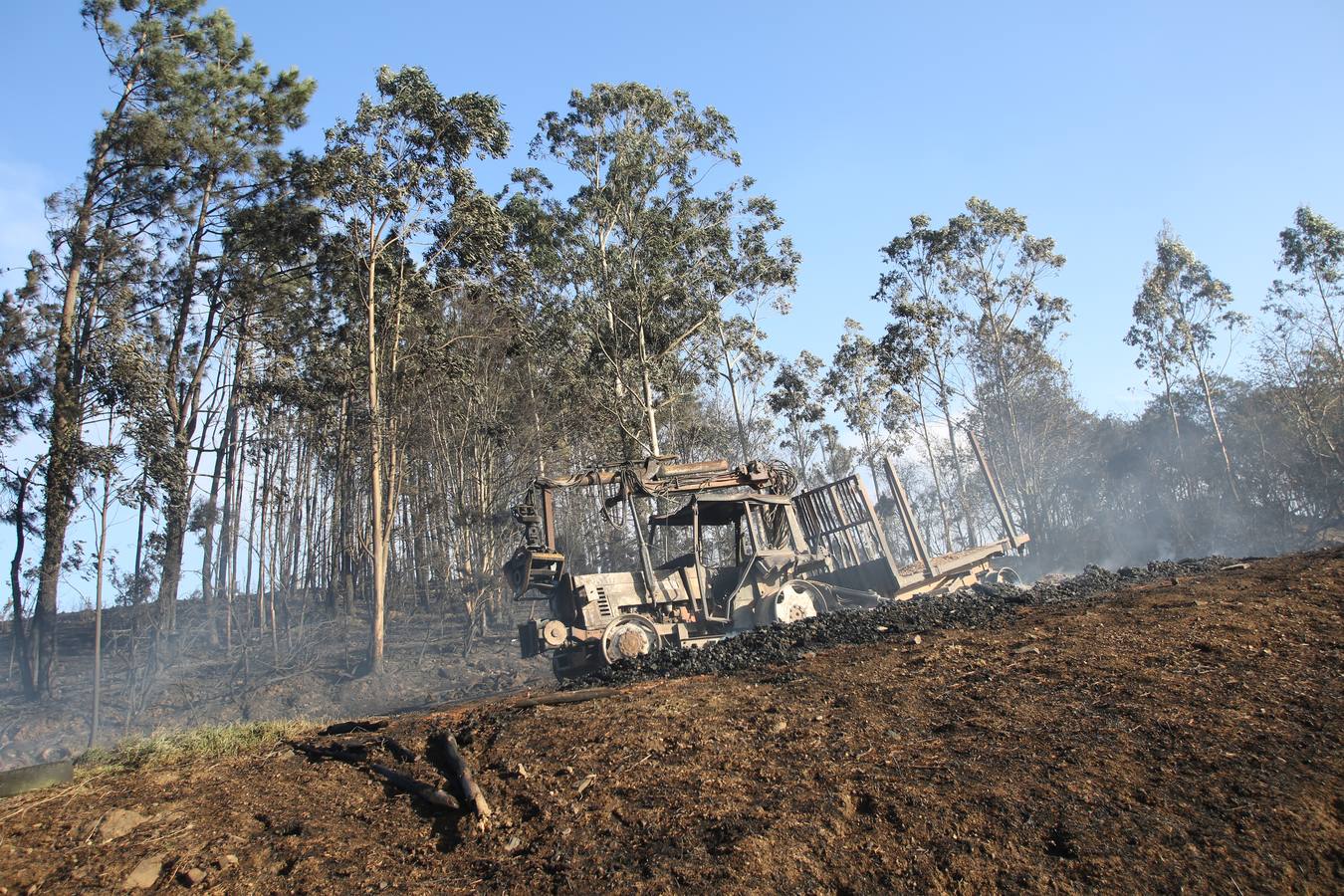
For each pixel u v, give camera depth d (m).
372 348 23.42
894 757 5.43
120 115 25.25
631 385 32.62
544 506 13.44
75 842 5.05
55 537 19.91
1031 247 37.66
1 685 21.08
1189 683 5.95
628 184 32.25
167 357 24.80
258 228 25.56
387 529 22.91
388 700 18.98
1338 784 4.55
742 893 4.21
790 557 13.45
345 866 4.86
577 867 4.63
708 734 6.14
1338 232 32.28
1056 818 4.57
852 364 40.69
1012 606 9.40
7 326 21.56
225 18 27.58
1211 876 4.05
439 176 23.97
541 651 12.99
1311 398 32.44
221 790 5.88
